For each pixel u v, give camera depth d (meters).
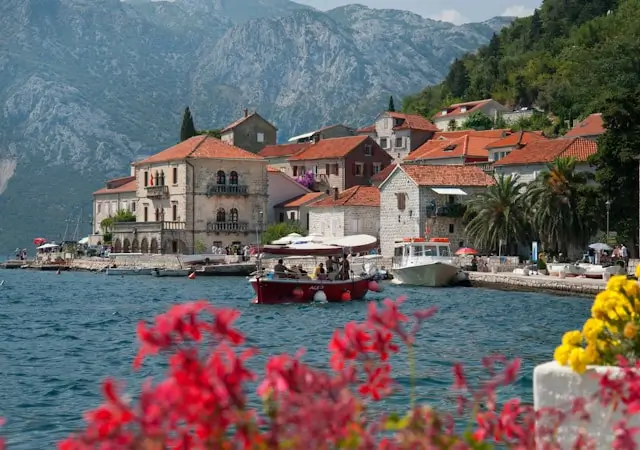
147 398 6.45
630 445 8.62
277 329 45.62
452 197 102.50
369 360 8.41
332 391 7.12
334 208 116.94
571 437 9.80
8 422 22.67
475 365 30.30
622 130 78.31
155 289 85.94
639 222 78.19
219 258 114.44
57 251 158.12
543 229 85.62
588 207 82.38
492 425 8.74
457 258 86.44
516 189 91.12
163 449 6.33
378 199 117.69
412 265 81.69
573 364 9.86
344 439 6.79
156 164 128.00
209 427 6.44
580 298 65.50
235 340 7.11
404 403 22.77
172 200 124.94
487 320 48.59
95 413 6.41
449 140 136.25
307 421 6.62
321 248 67.06
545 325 45.69
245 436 6.54
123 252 129.62
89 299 73.31
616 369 9.76
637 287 10.95
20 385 28.41
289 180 134.62
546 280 70.81
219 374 6.56
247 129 166.00
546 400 9.99
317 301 63.31
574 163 84.88
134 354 35.97
